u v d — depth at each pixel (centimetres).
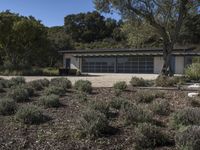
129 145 687
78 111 988
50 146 702
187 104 1095
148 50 4456
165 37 2630
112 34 8369
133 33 2897
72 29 8756
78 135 742
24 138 754
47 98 1091
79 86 1476
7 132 802
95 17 8706
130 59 4669
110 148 677
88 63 5009
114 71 4791
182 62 4209
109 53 4791
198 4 2519
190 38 4666
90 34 8625
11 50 4556
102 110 907
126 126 803
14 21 4475
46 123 860
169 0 2608
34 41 4528
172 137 706
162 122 848
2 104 982
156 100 1125
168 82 1770
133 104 1020
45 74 3959
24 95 1212
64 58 5197
